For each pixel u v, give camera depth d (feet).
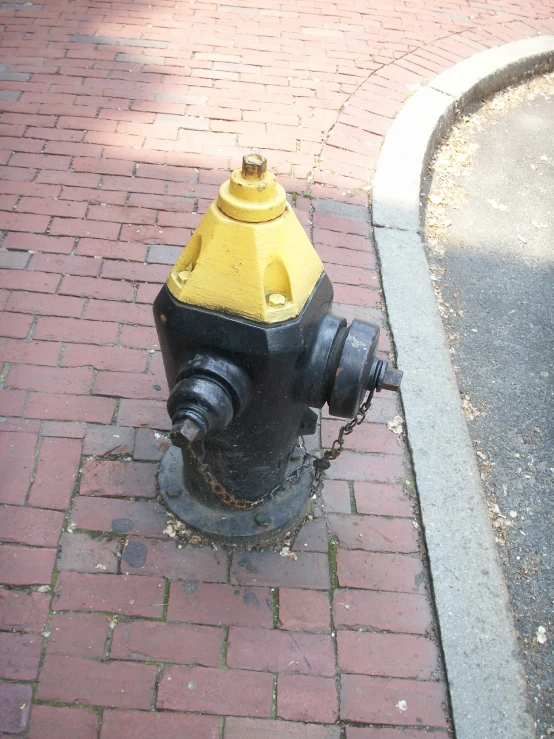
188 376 6.34
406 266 12.64
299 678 7.40
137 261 11.84
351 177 14.48
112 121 14.99
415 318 11.68
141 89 16.12
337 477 9.27
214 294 6.14
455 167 16.67
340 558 8.45
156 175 13.73
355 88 17.29
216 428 6.37
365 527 8.79
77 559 8.04
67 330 10.53
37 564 7.93
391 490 9.23
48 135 14.34
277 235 6.01
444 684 7.51
